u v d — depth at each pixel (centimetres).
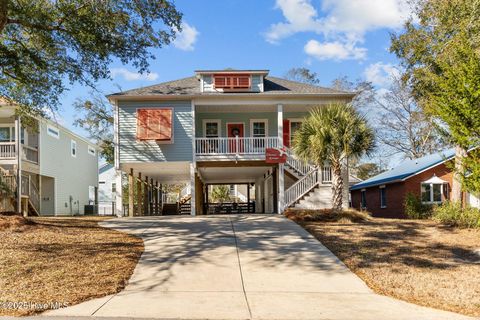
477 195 1271
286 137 2303
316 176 2005
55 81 1584
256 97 2058
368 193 3017
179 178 3019
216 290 787
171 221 1628
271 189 2392
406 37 1942
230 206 3319
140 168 2244
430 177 2323
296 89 2148
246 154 2041
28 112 1734
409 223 1569
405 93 3894
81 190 3284
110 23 1429
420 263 1001
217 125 2322
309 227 1450
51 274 831
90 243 1126
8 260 903
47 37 1446
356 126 1585
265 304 704
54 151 2744
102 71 1581
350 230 1399
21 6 1334
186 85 2209
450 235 1317
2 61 1391
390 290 800
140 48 1514
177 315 632
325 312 663
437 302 729
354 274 915
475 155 1245
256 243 1191
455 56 1411
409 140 4009
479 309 692
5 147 2181
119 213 2002
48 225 1341
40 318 604
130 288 789
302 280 865
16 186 2034
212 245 1159
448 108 1241
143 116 1988
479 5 1570
